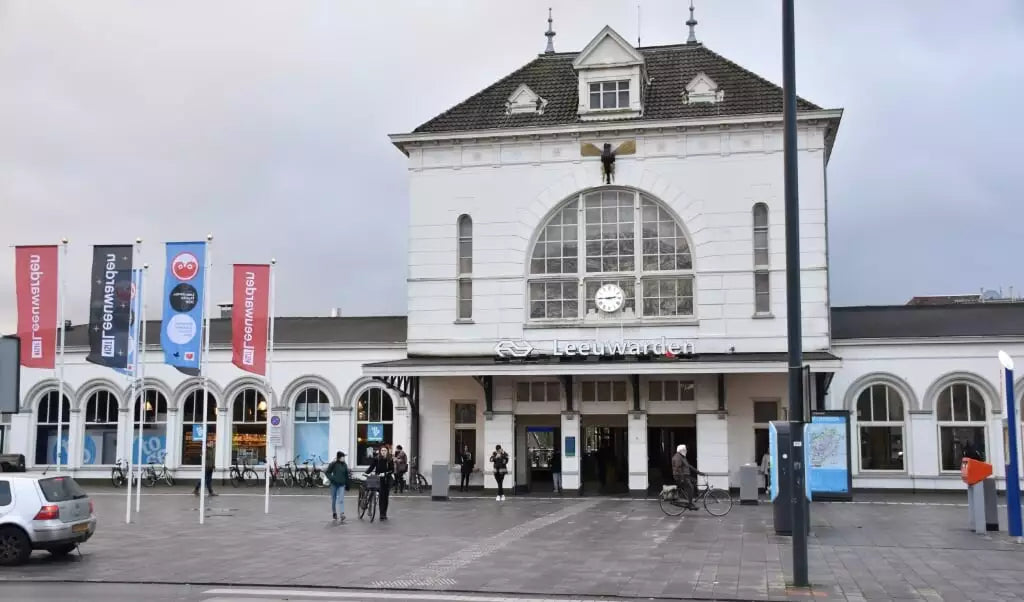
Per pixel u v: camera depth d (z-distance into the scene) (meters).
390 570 16.73
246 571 16.69
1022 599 13.81
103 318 25.11
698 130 36.09
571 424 35.53
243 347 27.25
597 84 37.41
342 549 19.48
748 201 35.62
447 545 20.06
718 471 34.53
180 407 40.72
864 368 35.56
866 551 18.81
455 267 37.38
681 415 35.59
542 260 37.06
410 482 36.66
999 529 22.39
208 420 40.66
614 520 25.30
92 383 41.47
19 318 25.67
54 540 17.59
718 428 34.72
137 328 25.91
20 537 17.44
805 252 35.06
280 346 40.06
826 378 33.56
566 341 36.03
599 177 36.66
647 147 36.47
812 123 35.47
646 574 16.11
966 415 34.91
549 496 34.53
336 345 39.81
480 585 15.21
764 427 35.09
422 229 37.75
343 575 16.22
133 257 25.28
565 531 22.64
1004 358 20.75
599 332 36.19
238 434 40.41
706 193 35.94
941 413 35.09
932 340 35.16
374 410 39.50
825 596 14.12
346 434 39.38
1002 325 35.81
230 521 25.27
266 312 27.45
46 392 41.78
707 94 36.94
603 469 36.50
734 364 32.66
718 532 22.28
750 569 16.61
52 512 17.62
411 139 37.72
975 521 21.98
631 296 36.31
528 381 36.62
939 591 14.47
